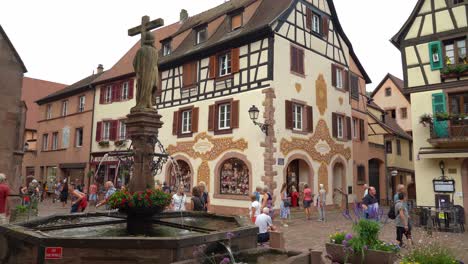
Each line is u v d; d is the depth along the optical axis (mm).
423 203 15203
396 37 16547
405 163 28422
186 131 19766
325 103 19297
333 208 18844
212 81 18531
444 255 5848
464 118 14234
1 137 14438
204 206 10039
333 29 20703
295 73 17500
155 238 4438
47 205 21516
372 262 6262
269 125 15797
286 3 18000
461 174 14516
